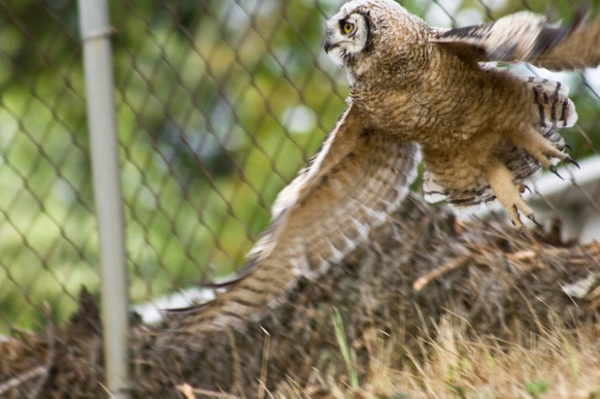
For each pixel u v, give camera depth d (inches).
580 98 1267.2
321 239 926.4
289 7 1461.6
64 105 1480.1
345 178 927.7
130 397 920.3
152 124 1466.5
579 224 1184.2
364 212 940.6
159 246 1395.2
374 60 884.6
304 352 940.6
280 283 907.4
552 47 763.4
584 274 953.5
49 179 1441.9
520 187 974.4
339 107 1389.0
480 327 934.4
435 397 808.9
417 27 883.4
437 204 1074.1
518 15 816.9
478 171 953.5
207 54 1499.8
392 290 955.3
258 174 1487.5
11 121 1469.0
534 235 1015.6
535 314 915.4
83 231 1403.8
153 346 943.7
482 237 1000.9
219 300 894.4
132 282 1118.4
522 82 893.8
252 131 1505.9
